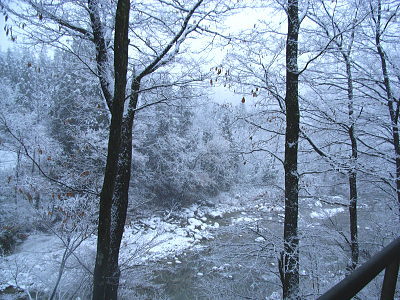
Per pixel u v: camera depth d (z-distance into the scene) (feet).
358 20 17.65
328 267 20.70
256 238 20.52
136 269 23.75
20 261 25.85
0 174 33.47
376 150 21.17
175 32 18.57
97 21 15.66
